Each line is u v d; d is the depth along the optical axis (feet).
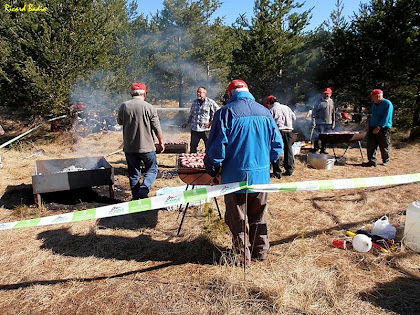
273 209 14.97
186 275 9.76
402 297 8.64
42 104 28.53
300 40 39.42
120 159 25.63
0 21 27.86
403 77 29.86
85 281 9.52
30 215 14.30
